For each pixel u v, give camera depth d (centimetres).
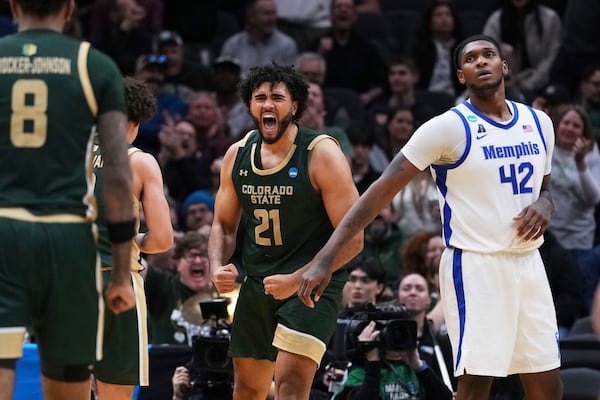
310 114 2148
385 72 2555
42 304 902
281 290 1177
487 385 1146
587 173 2067
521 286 1133
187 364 1429
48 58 902
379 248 1972
